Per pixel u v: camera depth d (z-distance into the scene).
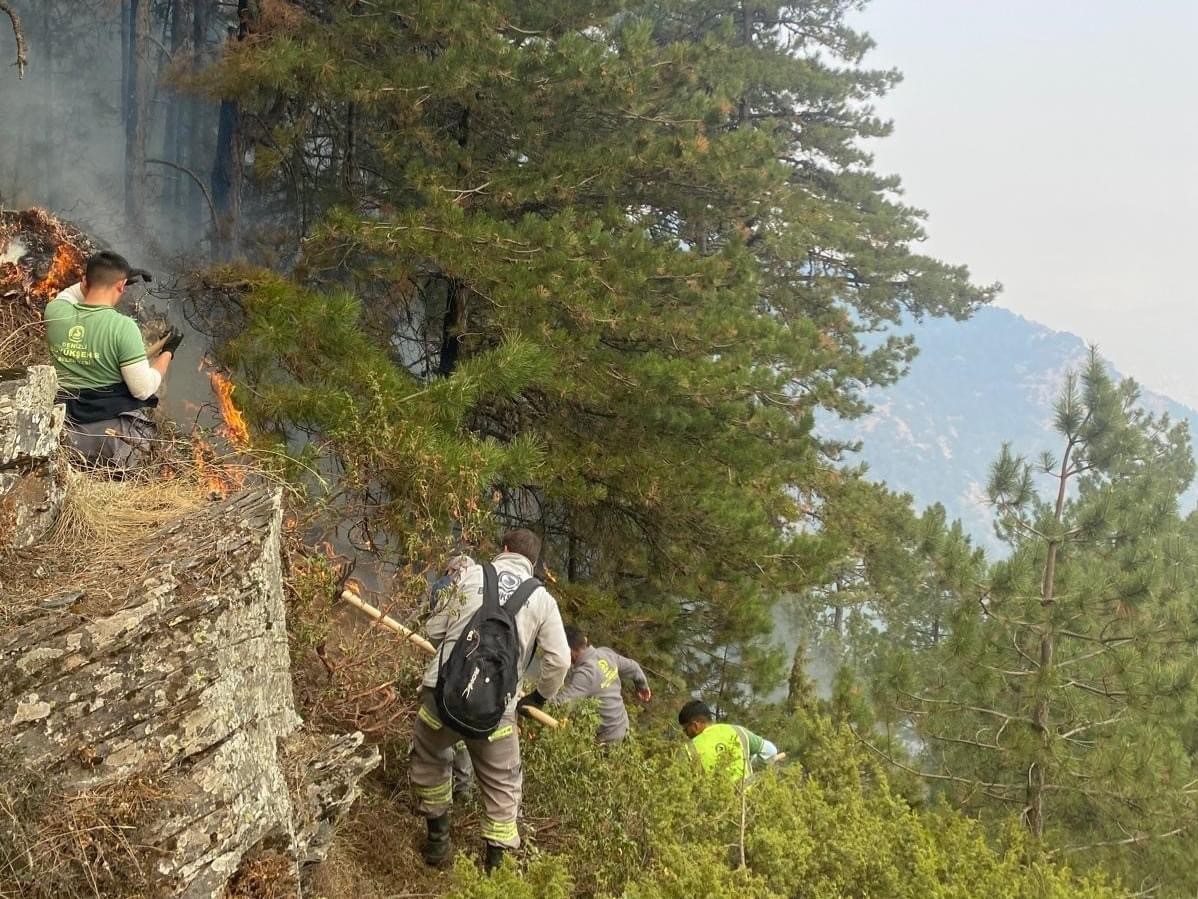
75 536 3.86
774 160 11.48
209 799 3.15
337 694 5.07
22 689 3.05
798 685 12.52
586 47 9.58
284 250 11.33
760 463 10.08
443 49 10.02
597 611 9.29
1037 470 11.52
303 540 5.67
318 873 4.16
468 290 10.23
